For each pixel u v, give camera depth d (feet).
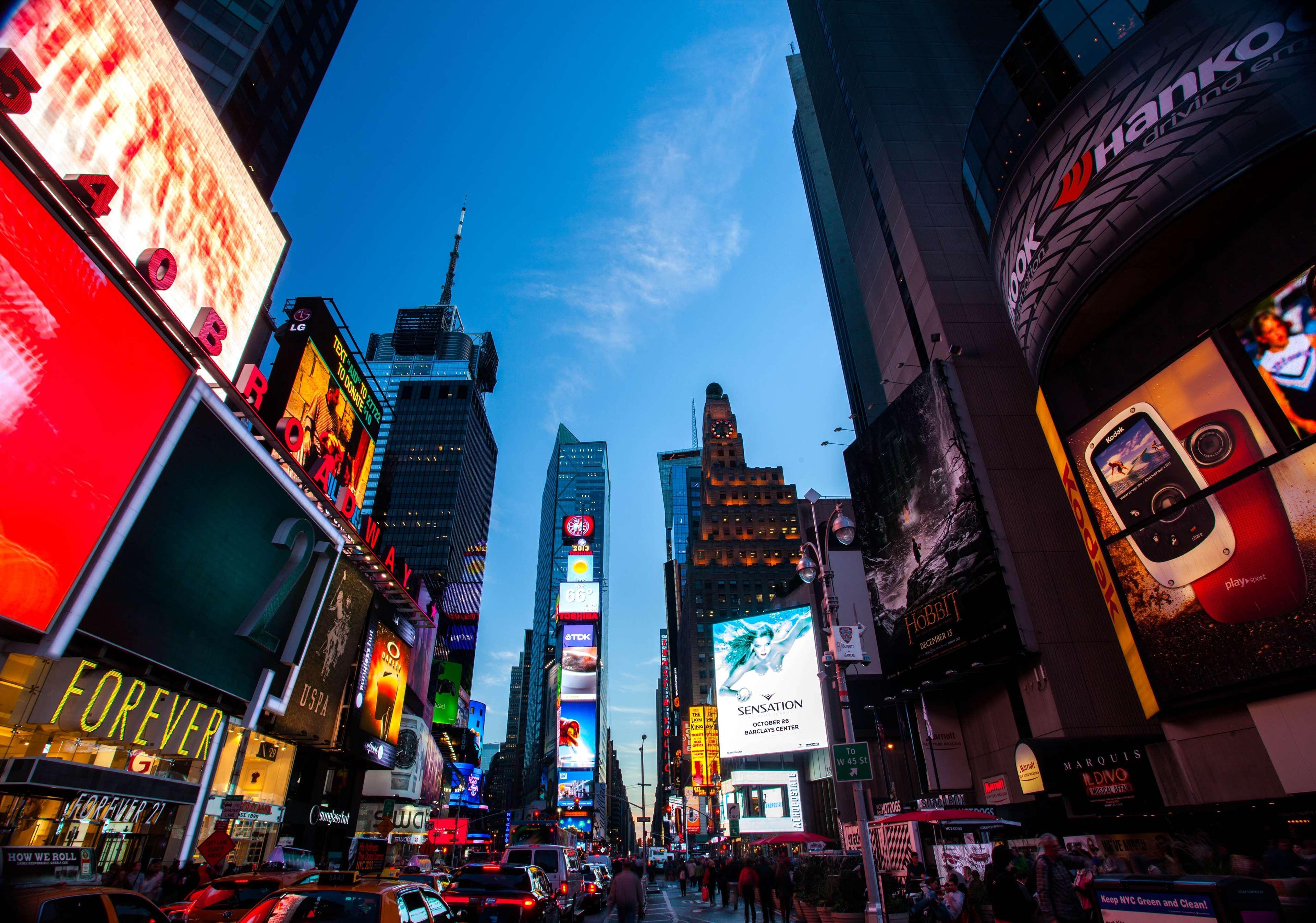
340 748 151.64
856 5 231.71
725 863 117.60
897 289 194.18
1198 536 83.15
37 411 64.69
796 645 199.21
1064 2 96.37
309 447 151.23
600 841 450.30
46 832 70.13
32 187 62.59
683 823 412.57
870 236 215.10
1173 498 86.53
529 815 430.20
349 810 173.37
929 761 144.36
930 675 144.77
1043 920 28.58
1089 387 100.73
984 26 223.51
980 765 142.00
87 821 75.66
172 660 92.58
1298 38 71.92
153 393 80.89
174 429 84.79
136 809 82.64
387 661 176.76
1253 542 76.33
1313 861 48.85
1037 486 137.80
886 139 196.65
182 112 105.40
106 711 81.71
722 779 243.19
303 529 119.85
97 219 78.23
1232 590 78.69
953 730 150.51
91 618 77.05
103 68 86.99
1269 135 72.84
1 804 66.54
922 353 176.24
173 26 188.14
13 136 63.98
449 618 400.47
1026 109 103.04
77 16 81.92
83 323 69.46
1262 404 75.92
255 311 131.95
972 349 154.81
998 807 120.98
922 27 225.35
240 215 125.49
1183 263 86.79
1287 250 74.95
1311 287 71.92
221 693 104.53
